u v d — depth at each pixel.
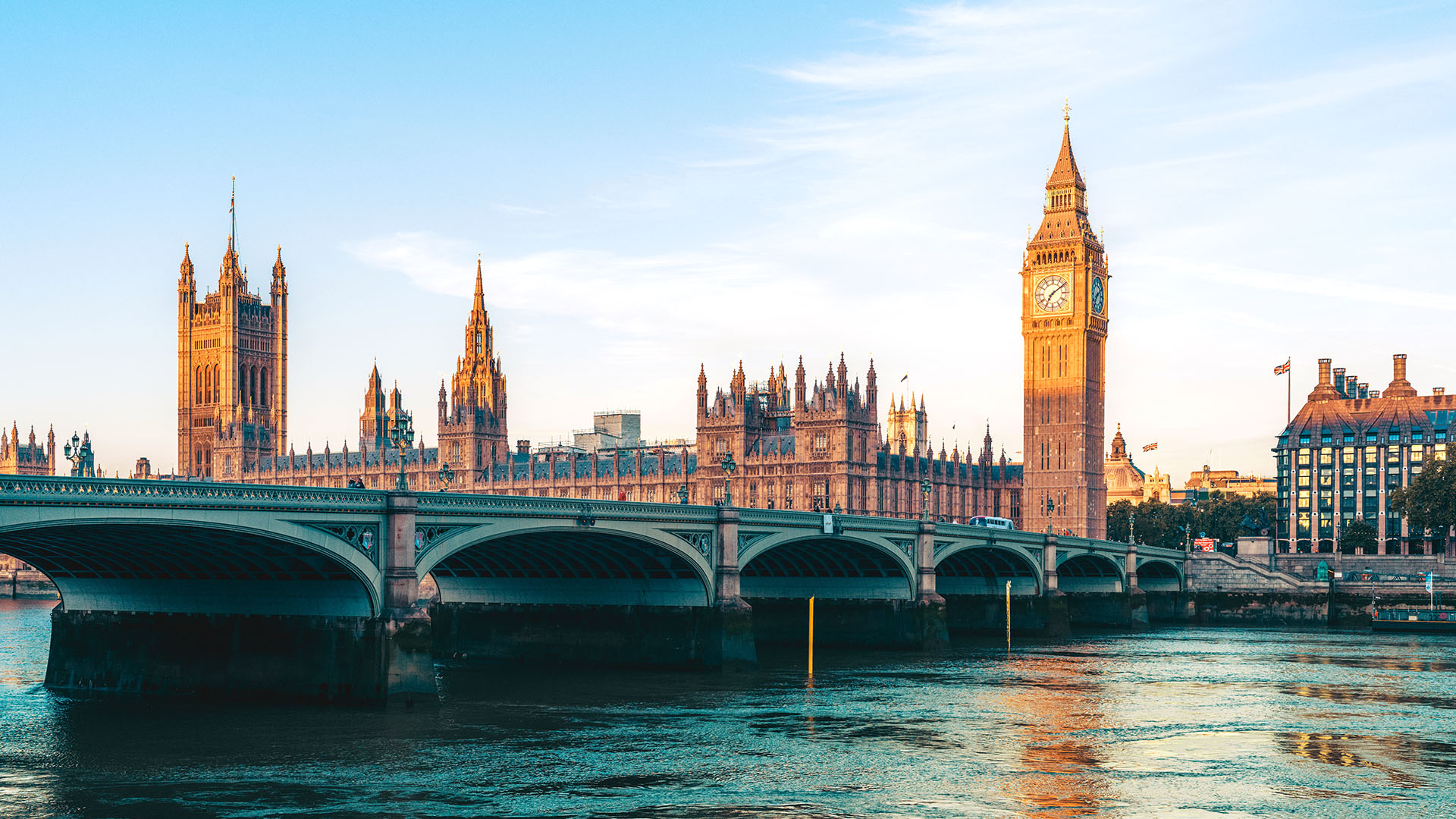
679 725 92.19
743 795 72.00
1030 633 176.00
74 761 78.00
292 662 95.88
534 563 123.12
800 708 100.44
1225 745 87.12
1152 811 69.50
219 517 81.81
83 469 118.69
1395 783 76.31
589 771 77.06
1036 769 79.19
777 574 154.62
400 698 92.31
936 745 86.25
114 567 99.19
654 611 122.38
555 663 126.44
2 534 82.25
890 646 148.62
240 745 82.25
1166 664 136.12
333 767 76.81
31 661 129.75
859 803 70.44
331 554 89.19
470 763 78.69
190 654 99.75
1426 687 116.62
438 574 132.38
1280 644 164.50
